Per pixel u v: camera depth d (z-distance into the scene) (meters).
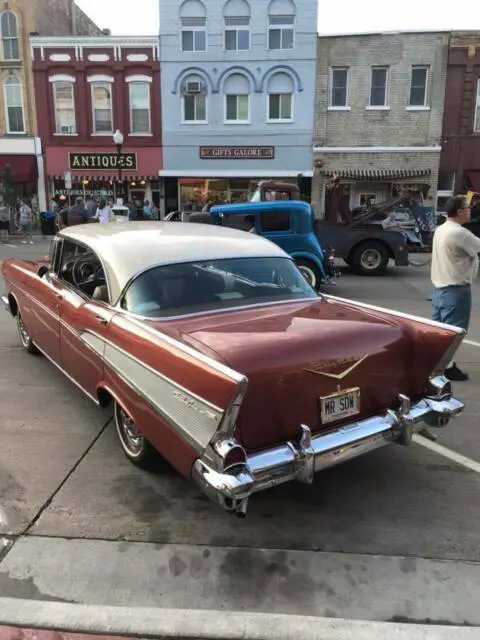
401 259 12.37
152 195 23.81
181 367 2.69
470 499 3.30
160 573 2.64
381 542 2.89
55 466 3.63
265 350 2.78
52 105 23.06
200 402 2.57
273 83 22.11
